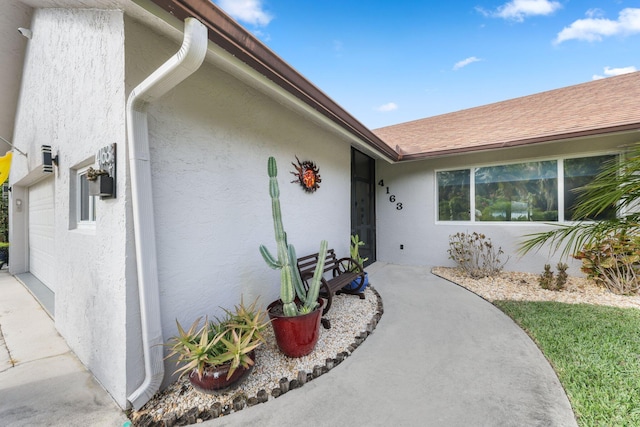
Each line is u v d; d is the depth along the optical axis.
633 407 1.81
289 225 3.88
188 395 2.08
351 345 2.81
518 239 5.62
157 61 2.17
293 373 2.33
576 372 2.22
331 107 3.42
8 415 1.94
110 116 2.11
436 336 3.03
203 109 2.61
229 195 2.90
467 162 6.16
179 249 2.38
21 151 4.96
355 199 6.20
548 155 5.29
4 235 7.62
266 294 3.41
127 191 1.97
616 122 4.14
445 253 6.45
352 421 1.82
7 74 4.91
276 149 3.62
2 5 3.74
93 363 2.43
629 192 1.64
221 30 1.86
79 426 1.84
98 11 2.22
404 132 8.12
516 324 3.30
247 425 1.80
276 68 2.44
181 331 2.08
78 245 2.68
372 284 5.13
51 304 4.26
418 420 1.82
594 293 4.23
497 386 2.14
